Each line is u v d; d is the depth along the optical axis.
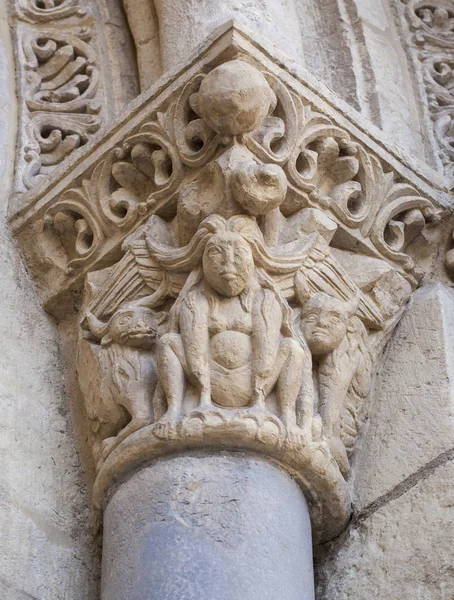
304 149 3.27
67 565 3.10
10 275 3.55
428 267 3.55
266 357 2.94
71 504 3.21
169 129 3.26
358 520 3.09
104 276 3.38
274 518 2.83
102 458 3.07
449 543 2.92
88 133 3.85
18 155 3.77
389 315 3.37
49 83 3.98
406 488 3.07
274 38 3.66
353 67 3.92
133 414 3.00
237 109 3.05
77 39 4.07
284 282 3.13
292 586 2.75
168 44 3.70
